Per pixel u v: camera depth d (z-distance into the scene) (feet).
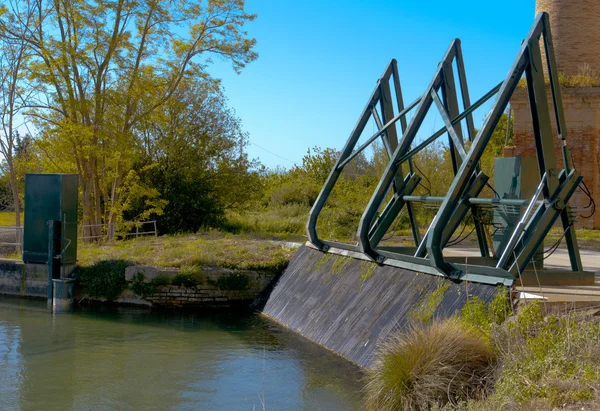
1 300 54.80
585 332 20.40
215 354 36.27
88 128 70.28
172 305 51.31
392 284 35.60
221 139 96.78
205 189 93.71
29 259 55.98
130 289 52.31
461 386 21.01
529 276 31.50
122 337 40.91
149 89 75.10
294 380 30.73
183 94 94.12
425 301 30.91
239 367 33.37
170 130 93.20
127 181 79.51
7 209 129.90
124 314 48.65
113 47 71.87
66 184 53.93
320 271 46.16
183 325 44.57
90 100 71.77
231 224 92.63
